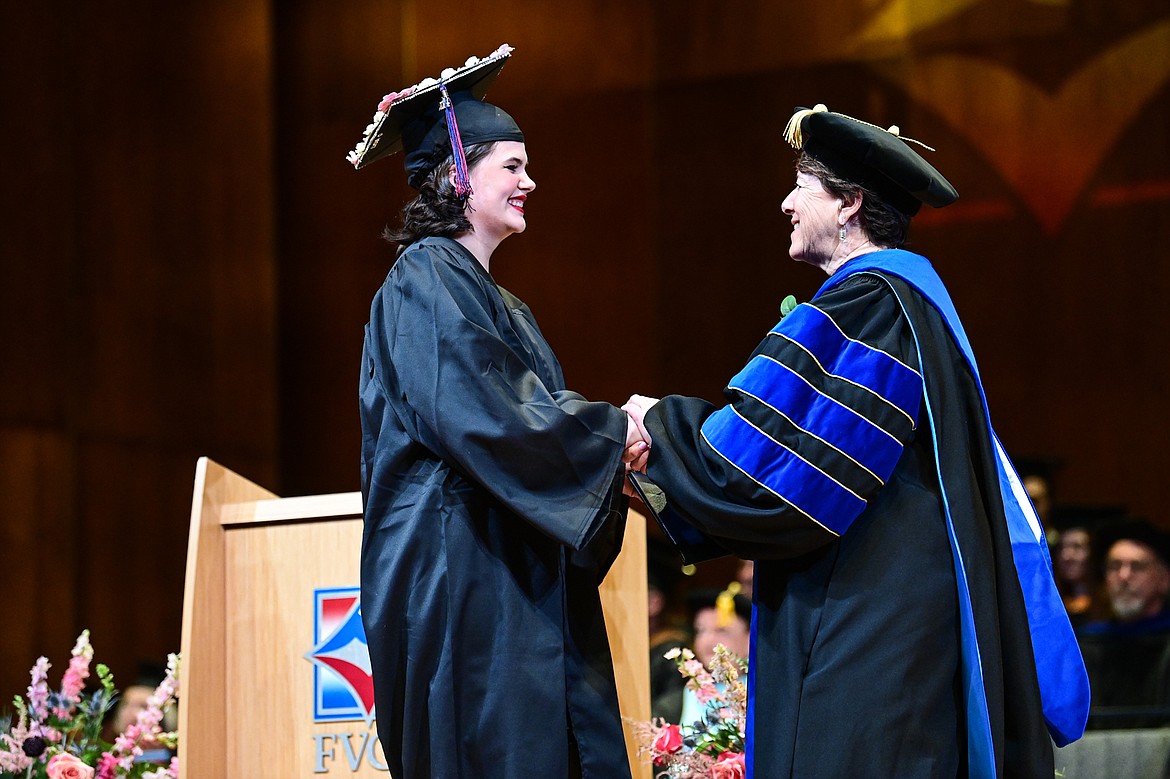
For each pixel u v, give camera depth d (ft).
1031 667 12.02
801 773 11.69
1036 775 11.84
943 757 11.73
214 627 13.44
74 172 39.50
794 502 11.93
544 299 47.19
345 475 46.80
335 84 48.26
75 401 39.19
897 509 12.21
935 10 44.42
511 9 47.93
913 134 44.32
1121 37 42.86
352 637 13.39
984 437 12.51
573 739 12.34
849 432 12.07
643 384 46.37
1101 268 42.68
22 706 14.98
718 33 46.47
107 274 40.47
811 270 45.09
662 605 32.58
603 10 47.52
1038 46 43.45
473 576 12.04
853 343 12.37
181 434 42.63
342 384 47.19
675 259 46.47
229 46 45.62
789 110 45.65
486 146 13.32
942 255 43.98
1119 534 31.99
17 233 37.58
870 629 11.85
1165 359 42.14
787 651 12.15
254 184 46.37
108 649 39.63
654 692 28.66
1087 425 42.55
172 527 42.04
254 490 14.30
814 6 45.55
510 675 11.90
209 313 44.01
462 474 12.25
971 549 11.88
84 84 39.93
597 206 47.21
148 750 18.29
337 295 47.55
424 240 13.12
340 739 13.29
